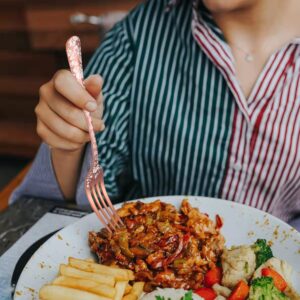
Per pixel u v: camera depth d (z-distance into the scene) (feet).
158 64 1.90
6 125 4.92
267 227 1.50
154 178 2.01
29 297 1.29
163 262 1.36
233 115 1.78
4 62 4.53
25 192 1.88
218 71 1.80
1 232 1.67
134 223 1.44
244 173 1.83
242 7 1.73
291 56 1.73
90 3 3.86
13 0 4.09
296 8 1.79
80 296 1.20
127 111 1.95
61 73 1.34
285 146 1.77
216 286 1.35
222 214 1.57
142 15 1.98
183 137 1.86
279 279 1.31
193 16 1.83
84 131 1.40
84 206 1.77
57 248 1.47
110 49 2.03
